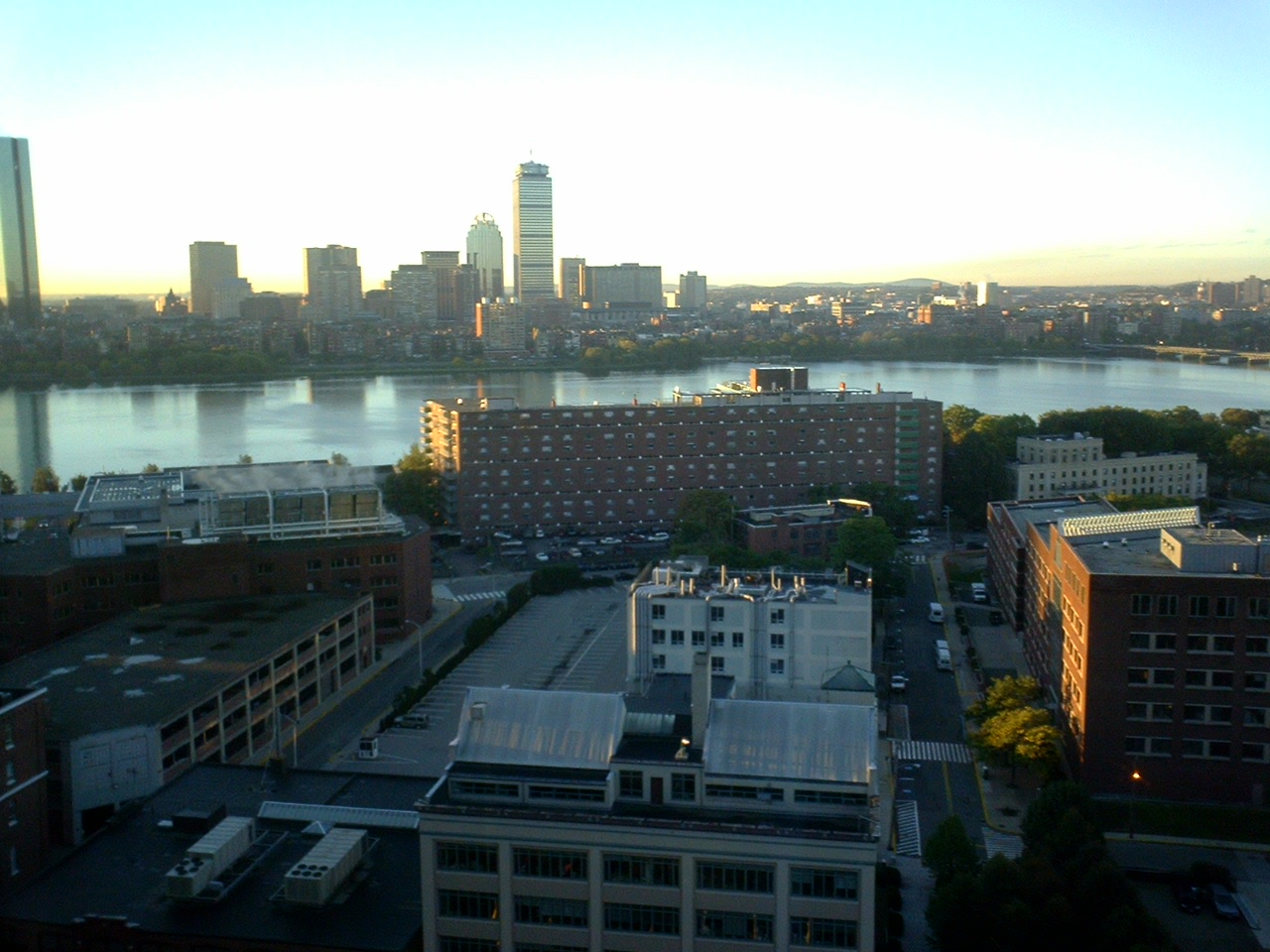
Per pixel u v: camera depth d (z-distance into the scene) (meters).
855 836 74.06
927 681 162.00
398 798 96.56
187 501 185.88
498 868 78.31
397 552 179.75
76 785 111.38
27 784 98.50
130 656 137.88
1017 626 182.12
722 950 76.50
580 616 193.88
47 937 78.38
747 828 75.25
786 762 79.75
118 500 187.62
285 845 88.12
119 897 81.31
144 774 114.94
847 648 134.75
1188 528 133.62
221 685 128.25
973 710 135.38
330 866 81.12
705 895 76.25
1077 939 84.88
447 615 196.50
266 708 138.88
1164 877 104.56
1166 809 117.06
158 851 87.75
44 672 132.00
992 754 126.44
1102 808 117.50
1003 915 84.56
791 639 135.38
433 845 79.00
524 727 83.50
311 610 159.88
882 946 89.69
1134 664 119.12
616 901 77.50
